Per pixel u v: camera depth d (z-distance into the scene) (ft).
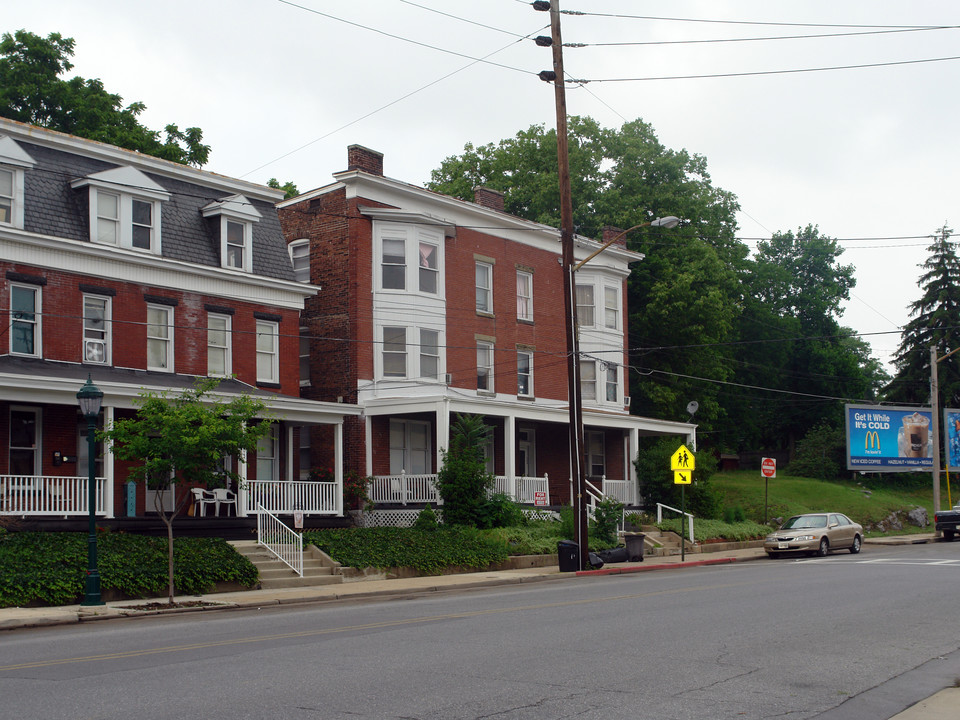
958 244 205.16
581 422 96.73
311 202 117.19
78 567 66.80
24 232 83.66
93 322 89.40
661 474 131.64
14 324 83.71
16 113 136.56
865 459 182.50
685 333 166.50
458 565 91.25
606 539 106.63
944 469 191.93
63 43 143.54
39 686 32.83
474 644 42.45
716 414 175.73
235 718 27.96
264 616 58.03
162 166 97.71
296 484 96.99
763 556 115.34
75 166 91.25
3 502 75.82
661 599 61.41
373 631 47.39
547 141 174.09
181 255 97.19
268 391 101.55
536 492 111.86
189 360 96.48
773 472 139.44
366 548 88.33
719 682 34.30
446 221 119.14
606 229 143.64
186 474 66.64
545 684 33.45
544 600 63.00
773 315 223.30
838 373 231.91
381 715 28.50
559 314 136.46
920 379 204.44
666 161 170.40
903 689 34.17
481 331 123.34
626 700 31.04
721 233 194.39
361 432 110.63
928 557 103.14
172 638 46.50
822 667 37.55
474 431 106.01
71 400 78.79
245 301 102.47
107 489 80.12
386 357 113.60
